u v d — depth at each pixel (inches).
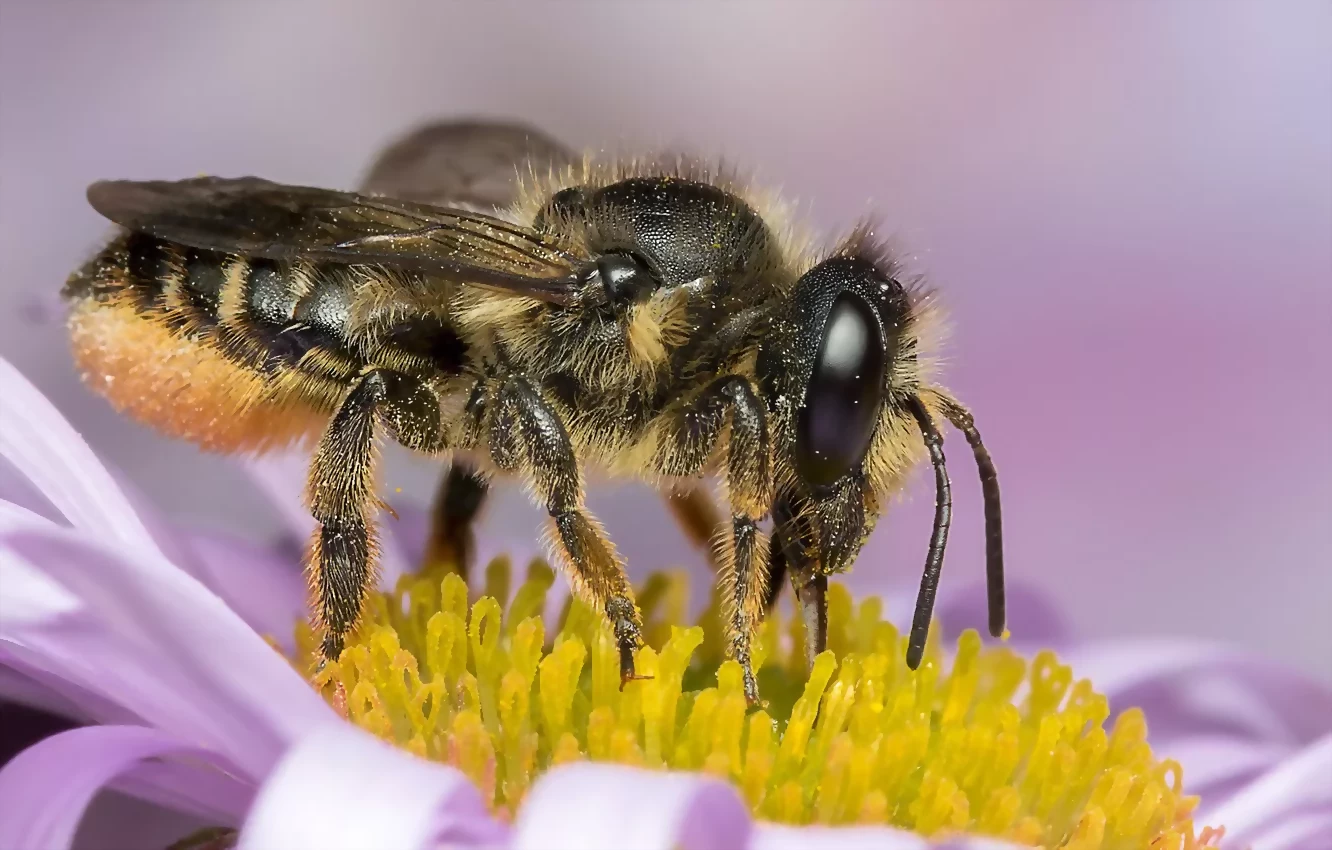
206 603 2.1
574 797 2.0
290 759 2.0
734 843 2.0
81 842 2.2
